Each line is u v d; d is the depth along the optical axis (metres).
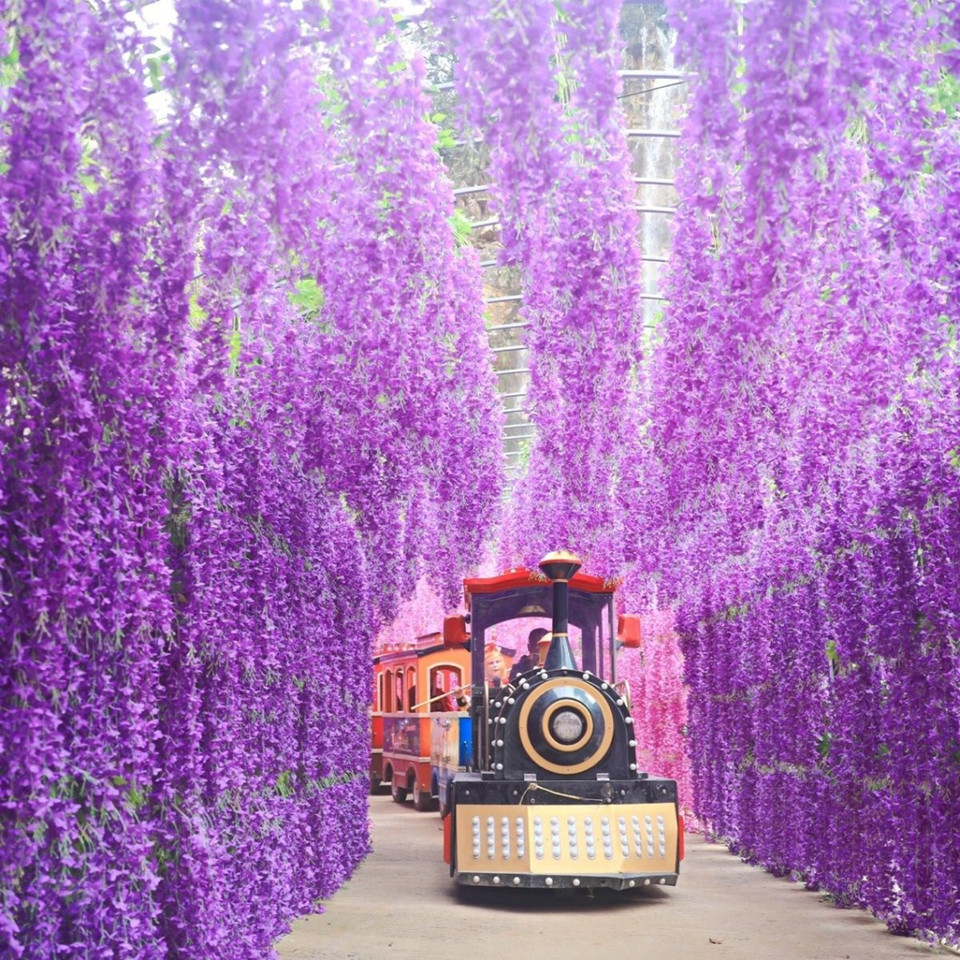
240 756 6.57
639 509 11.40
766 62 4.60
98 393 4.34
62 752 4.23
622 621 12.41
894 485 7.67
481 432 10.35
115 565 4.64
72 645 4.39
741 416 8.00
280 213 5.00
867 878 9.01
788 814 11.62
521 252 5.90
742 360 6.92
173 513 5.72
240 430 6.90
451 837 10.54
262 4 4.57
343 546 11.02
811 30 4.51
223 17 4.49
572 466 8.69
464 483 9.91
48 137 3.99
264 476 7.16
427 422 8.05
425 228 6.43
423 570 13.23
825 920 9.38
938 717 7.63
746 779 13.21
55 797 4.31
